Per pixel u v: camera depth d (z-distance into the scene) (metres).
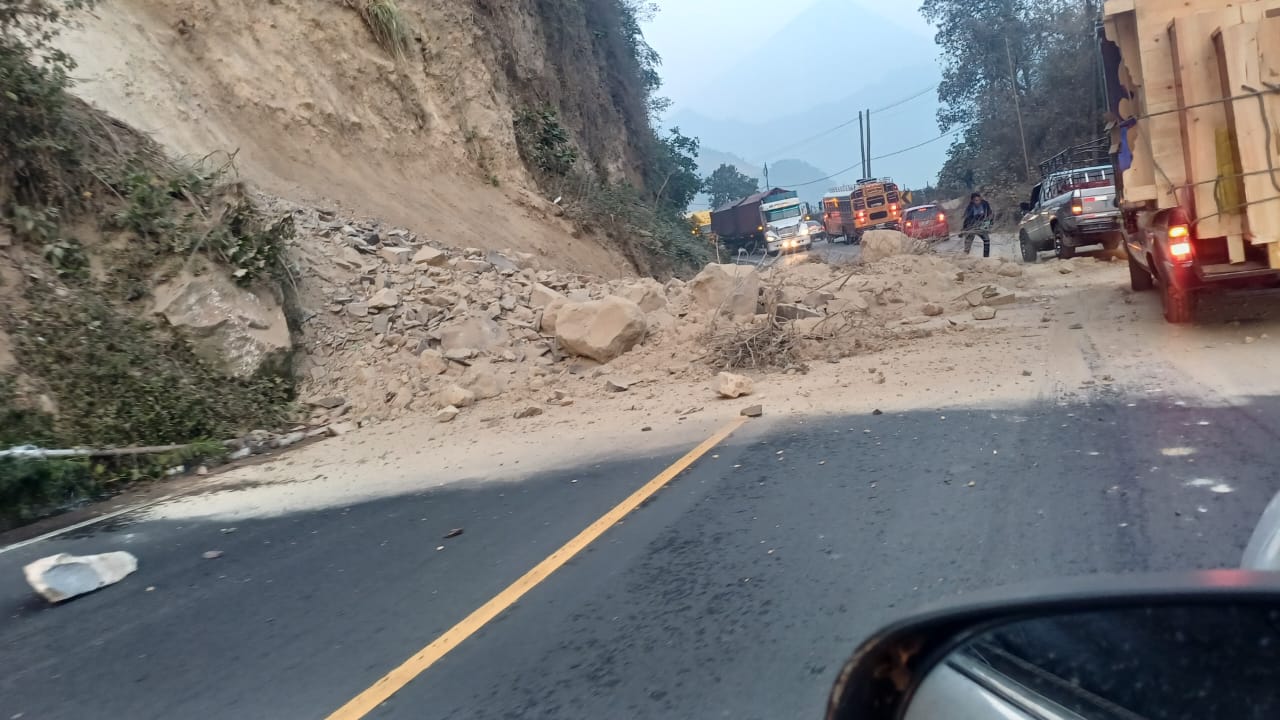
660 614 4.55
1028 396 8.02
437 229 18.81
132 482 9.33
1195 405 7.02
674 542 5.55
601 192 25.86
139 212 11.71
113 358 10.39
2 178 11.10
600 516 6.25
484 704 3.88
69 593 5.78
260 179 16.52
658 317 13.98
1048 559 4.60
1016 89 50.03
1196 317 10.60
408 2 21.83
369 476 8.42
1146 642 1.84
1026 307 13.62
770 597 4.58
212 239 11.87
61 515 8.45
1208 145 9.21
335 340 12.86
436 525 6.54
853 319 12.95
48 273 10.86
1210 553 4.40
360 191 18.31
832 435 7.64
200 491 8.69
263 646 4.71
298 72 18.91
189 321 11.19
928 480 6.09
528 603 4.88
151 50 16.59
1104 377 8.33
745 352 11.62
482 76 23.25
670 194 41.53
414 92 21.17
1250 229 8.96
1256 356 8.37
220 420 10.67
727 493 6.41
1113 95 11.99
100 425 9.82
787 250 41.47
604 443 8.52
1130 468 5.79
